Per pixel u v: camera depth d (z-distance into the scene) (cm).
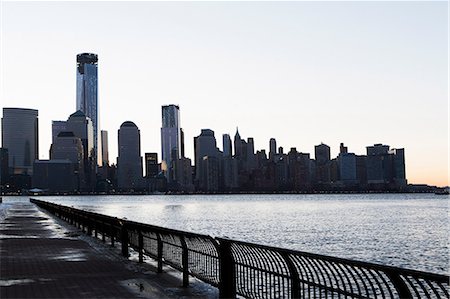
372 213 16338
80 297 1279
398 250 5931
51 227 4244
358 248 6106
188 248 1427
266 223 10969
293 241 6956
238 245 1186
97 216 3103
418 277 665
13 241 2925
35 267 1842
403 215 14838
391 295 732
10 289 1400
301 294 1023
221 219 12731
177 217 13888
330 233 8300
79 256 2175
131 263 1931
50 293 1338
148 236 1878
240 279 1188
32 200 14988
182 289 1376
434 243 6681
